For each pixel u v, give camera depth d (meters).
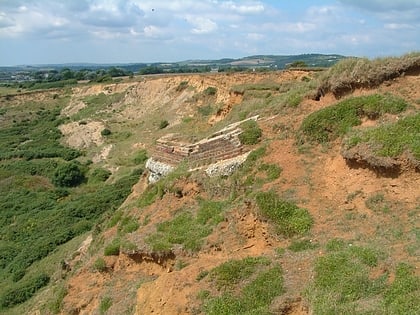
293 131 18.31
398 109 15.93
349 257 11.42
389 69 17.36
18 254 34.44
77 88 97.06
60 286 22.41
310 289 10.95
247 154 18.73
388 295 9.91
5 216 44.31
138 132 63.41
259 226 14.74
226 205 16.95
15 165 60.47
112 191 42.88
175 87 69.88
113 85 87.69
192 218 17.56
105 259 18.67
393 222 12.69
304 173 16.09
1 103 95.19
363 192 14.09
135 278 16.92
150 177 24.42
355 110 16.75
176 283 13.15
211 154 20.53
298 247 13.22
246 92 34.44
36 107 93.06
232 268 12.67
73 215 38.97
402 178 13.54
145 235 18.05
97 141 65.62
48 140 72.62
